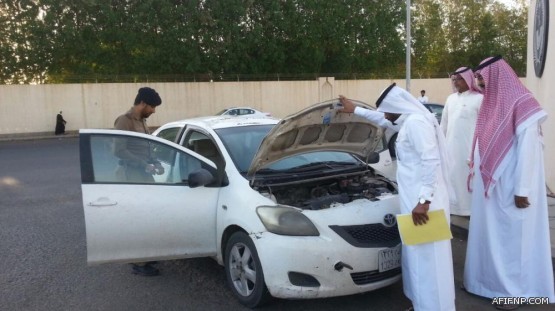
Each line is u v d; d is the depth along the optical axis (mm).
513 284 4070
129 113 5184
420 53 38656
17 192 9664
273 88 30500
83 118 26438
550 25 7934
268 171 4652
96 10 27328
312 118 4207
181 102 28500
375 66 35156
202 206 4406
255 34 29750
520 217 3975
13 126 25109
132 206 4293
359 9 33562
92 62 28531
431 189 3438
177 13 27984
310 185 4621
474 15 42000
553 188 7605
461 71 5660
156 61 28500
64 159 15070
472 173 4391
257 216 3969
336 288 3775
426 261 3561
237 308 4223
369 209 4086
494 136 4020
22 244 6207
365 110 4191
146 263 5070
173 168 4516
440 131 3697
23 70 27703
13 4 26875
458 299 4270
